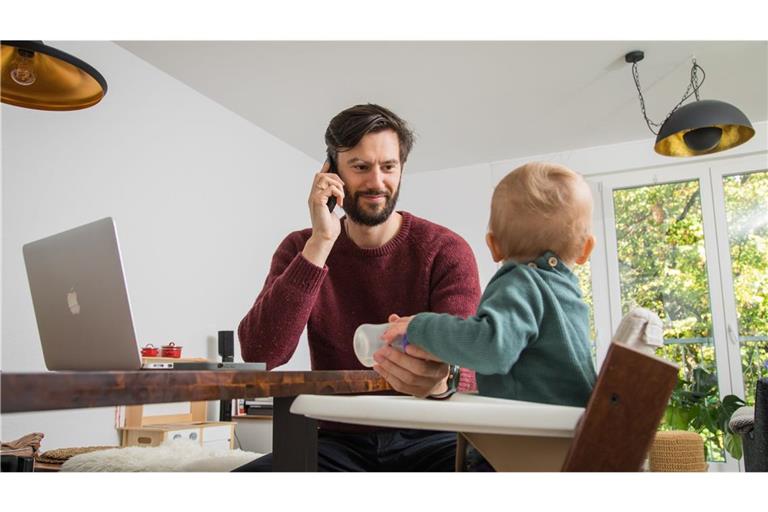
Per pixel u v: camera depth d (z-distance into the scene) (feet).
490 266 16.80
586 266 15.87
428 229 5.41
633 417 1.85
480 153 16.60
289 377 2.66
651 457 10.75
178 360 10.18
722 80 12.56
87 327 3.14
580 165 16.19
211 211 12.95
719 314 14.47
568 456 1.90
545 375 2.60
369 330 3.06
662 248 15.28
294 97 13.21
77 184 10.07
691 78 12.37
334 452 4.12
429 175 17.92
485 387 2.83
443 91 12.98
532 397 2.61
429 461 4.12
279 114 14.07
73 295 3.21
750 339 14.20
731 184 14.90
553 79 12.48
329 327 5.23
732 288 14.49
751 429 7.72
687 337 14.71
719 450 13.93
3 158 9.02
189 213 12.35
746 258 14.53
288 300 4.62
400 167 5.42
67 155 9.96
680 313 14.88
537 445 2.24
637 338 2.18
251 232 14.17
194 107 12.76
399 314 5.21
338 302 5.28
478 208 17.16
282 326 4.61
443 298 5.01
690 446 10.63
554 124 14.74
